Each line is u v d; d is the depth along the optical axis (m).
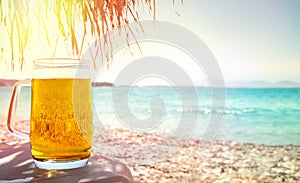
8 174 0.62
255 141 6.14
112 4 0.92
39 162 0.65
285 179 3.81
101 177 0.61
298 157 4.77
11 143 0.95
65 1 0.95
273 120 6.99
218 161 4.10
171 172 2.84
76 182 0.59
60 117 0.63
